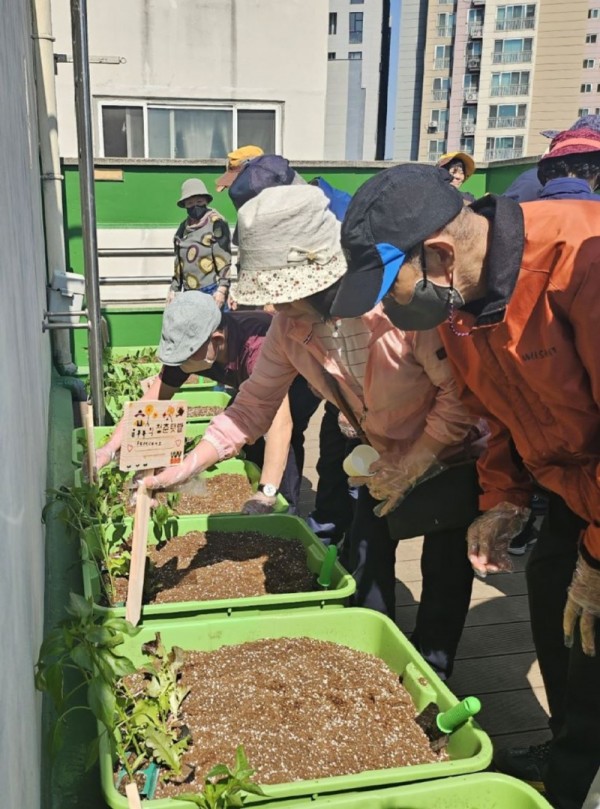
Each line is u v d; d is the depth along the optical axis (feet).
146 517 6.66
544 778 5.69
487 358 4.85
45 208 17.01
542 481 5.38
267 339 7.27
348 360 6.17
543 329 4.41
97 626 5.11
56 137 16.90
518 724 7.18
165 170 20.06
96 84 26.18
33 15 16.17
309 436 16.88
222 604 6.76
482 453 6.38
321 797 4.66
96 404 11.82
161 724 5.31
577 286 4.20
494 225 4.31
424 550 6.88
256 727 5.57
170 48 26.50
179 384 9.00
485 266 4.41
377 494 6.48
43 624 6.05
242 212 5.62
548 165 9.16
